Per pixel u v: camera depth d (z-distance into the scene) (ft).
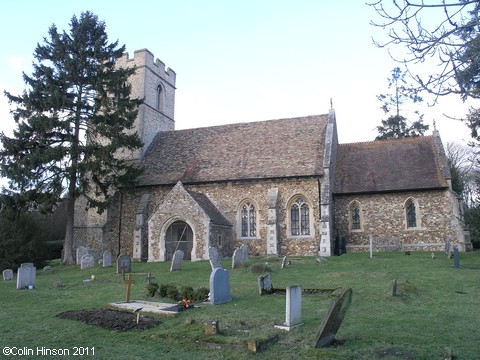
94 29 92.38
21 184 83.56
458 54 16.72
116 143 86.84
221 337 27.55
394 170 88.28
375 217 84.94
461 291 43.32
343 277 52.95
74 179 87.40
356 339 27.32
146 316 35.37
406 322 31.32
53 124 83.35
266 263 65.21
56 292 51.34
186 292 42.98
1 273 84.64
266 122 104.58
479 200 61.77
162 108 116.98
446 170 82.53
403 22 17.06
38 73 87.71
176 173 95.30
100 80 89.61
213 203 89.66
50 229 140.15
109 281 58.70
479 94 17.01
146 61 109.70
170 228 85.46
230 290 45.21
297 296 31.45
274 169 87.35
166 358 24.91
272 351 25.48
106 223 96.58
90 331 31.22
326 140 89.86
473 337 27.43
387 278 51.01
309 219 83.66
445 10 16.29
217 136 104.63
